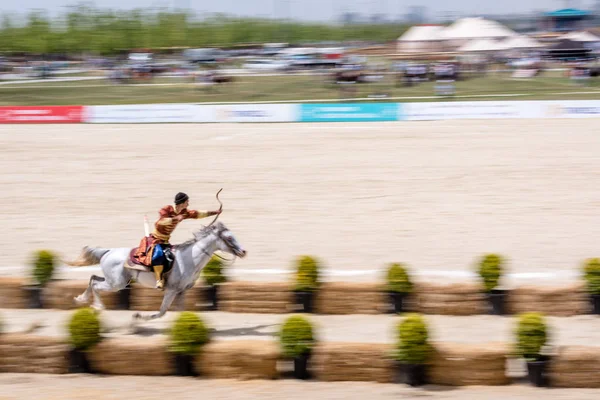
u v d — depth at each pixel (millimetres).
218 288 13555
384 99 48719
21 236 18828
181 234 18906
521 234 18188
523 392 10016
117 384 10523
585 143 29953
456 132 33688
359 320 12898
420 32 86125
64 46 114250
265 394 10047
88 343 10844
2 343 10992
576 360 10102
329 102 48625
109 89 60906
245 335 12203
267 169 26734
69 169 27359
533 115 37688
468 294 13000
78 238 18547
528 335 10102
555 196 21969
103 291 12359
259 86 59844
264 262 16234
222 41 132500
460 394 9977
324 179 24938
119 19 121625
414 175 25188
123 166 27750
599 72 56812
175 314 13430
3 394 10148
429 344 10242
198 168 27141
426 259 16312
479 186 23469
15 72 83500
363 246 17453
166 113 40062
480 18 82250
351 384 10391
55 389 10328
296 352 10461
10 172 27031
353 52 108688
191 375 10797
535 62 66062
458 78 60406
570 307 12859
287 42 153000
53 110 40562
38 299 13766
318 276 13438
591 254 16438
